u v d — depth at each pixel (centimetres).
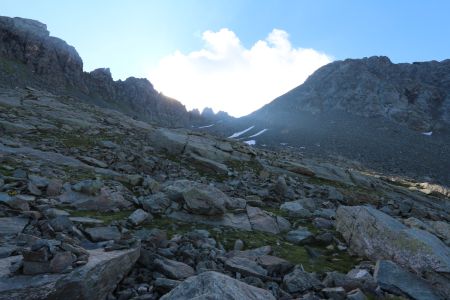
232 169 3138
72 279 646
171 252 1027
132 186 1853
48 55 14300
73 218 1166
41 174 1669
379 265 1050
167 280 795
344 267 1167
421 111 19675
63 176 1739
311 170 3859
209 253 1067
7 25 13612
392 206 2619
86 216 1251
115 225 1195
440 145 15662
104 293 725
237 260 1023
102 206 1401
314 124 18938
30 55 13750
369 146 14412
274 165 3816
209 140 3834
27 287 620
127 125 4681
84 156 2450
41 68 13825
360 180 4209
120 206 1448
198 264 961
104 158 2545
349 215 1492
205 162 2978
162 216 1423
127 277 837
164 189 1678
